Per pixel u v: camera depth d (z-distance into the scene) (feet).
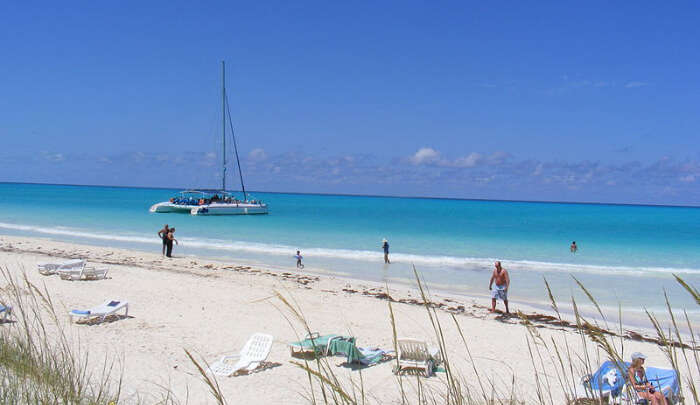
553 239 151.84
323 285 65.67
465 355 36.50
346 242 125.59
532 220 275.18
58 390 12.42
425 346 30.60
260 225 173.27
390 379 28.96
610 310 58.08
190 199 224.12
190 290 54.85
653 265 99.40
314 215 263.49
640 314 56.13
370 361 33.01
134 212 221.66
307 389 26.76
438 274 81.05
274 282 65.05
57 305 42.09
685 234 188.24
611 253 120.16
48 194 517.55
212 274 68.95
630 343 41.14
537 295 66.64
